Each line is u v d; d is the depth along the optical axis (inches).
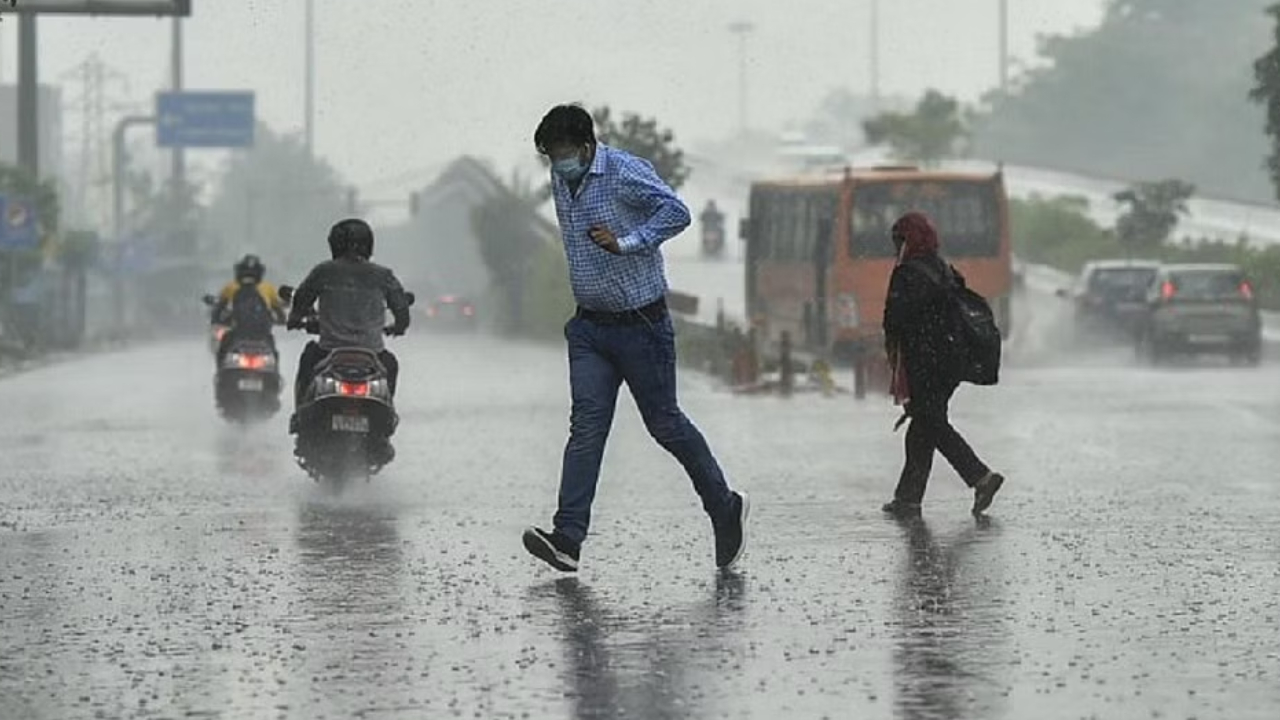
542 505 1255.5
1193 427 1850.4
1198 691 676.7
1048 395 2346.2
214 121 6437.0
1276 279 4736.7
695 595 882.8
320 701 676.1
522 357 3818.9
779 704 663.1
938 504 1237.7
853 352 3341.5
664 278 946.1
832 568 960.3
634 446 1675.7
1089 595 873.5
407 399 2386.8
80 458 1631.4
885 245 3331.7
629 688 690.2
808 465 1504.7
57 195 4594.0
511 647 765.9
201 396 2576.3
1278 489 1315.2
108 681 710.5
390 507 1250.6
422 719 649.0
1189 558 984.9
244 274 1963.6
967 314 1163.3
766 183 3846.0
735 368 2748.5
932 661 731.4
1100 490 1314.0
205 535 1110.4
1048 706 657.0
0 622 828.6
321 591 903.7
